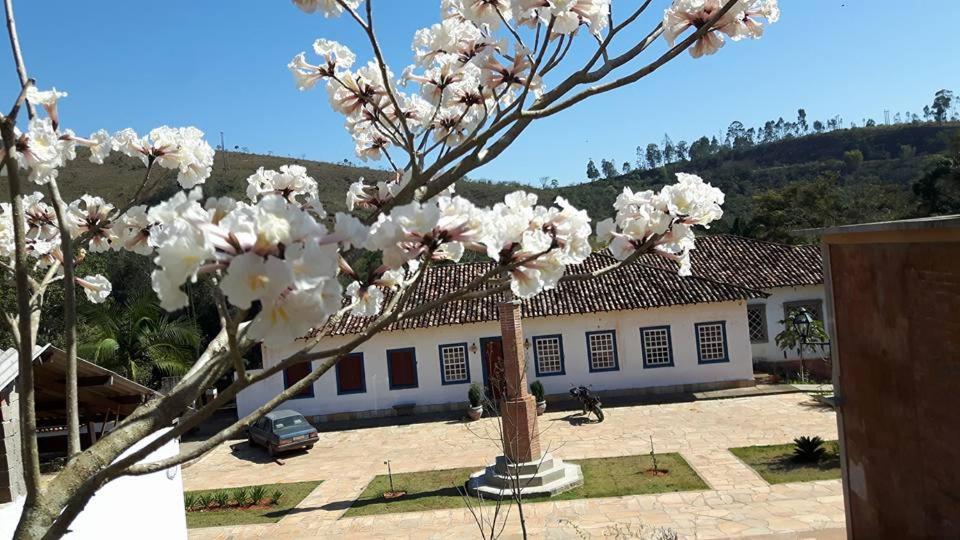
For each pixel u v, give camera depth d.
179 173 3.65
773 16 3.58
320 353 2.46
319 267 1.72
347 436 21.58
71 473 2.38
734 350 22.83
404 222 2.17
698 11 3.58
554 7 3.00
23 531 2.25
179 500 10.84
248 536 12.70
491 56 3.75
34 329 3.01
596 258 25.58
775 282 24.88
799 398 20.70
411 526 12.44
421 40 3.78
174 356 23.48
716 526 11.02
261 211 1.77
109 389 8.91
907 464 6.94
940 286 6.20
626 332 23.22
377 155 4.23
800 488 12.59
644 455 15.89
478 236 2.28
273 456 19.78
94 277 4.08
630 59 3.33
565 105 3.16
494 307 23.67
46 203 3.99
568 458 16.20
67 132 3.23
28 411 2.38
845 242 7.97
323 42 3.73
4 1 2.98
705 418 19.14
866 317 7.60
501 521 12.14
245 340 2.55
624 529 11.21
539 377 23.47
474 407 22.08
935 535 6.49
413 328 23.44
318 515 13.68
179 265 1.71
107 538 8.82
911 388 6.76
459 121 3.85
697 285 23.31
